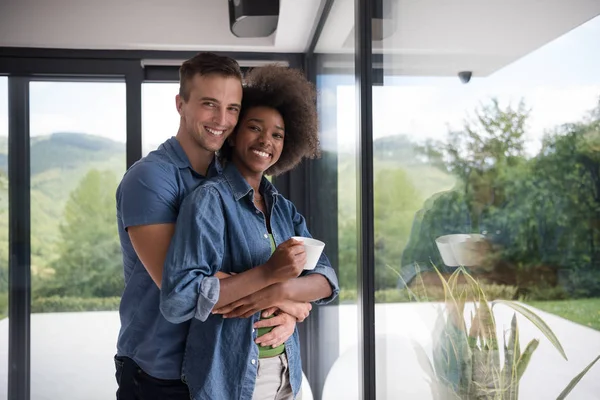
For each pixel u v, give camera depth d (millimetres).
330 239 2377
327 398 1926
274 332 1249
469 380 895
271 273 1105
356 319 1815
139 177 1153
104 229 2924
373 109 1541
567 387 634
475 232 851
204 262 1088
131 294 1244
